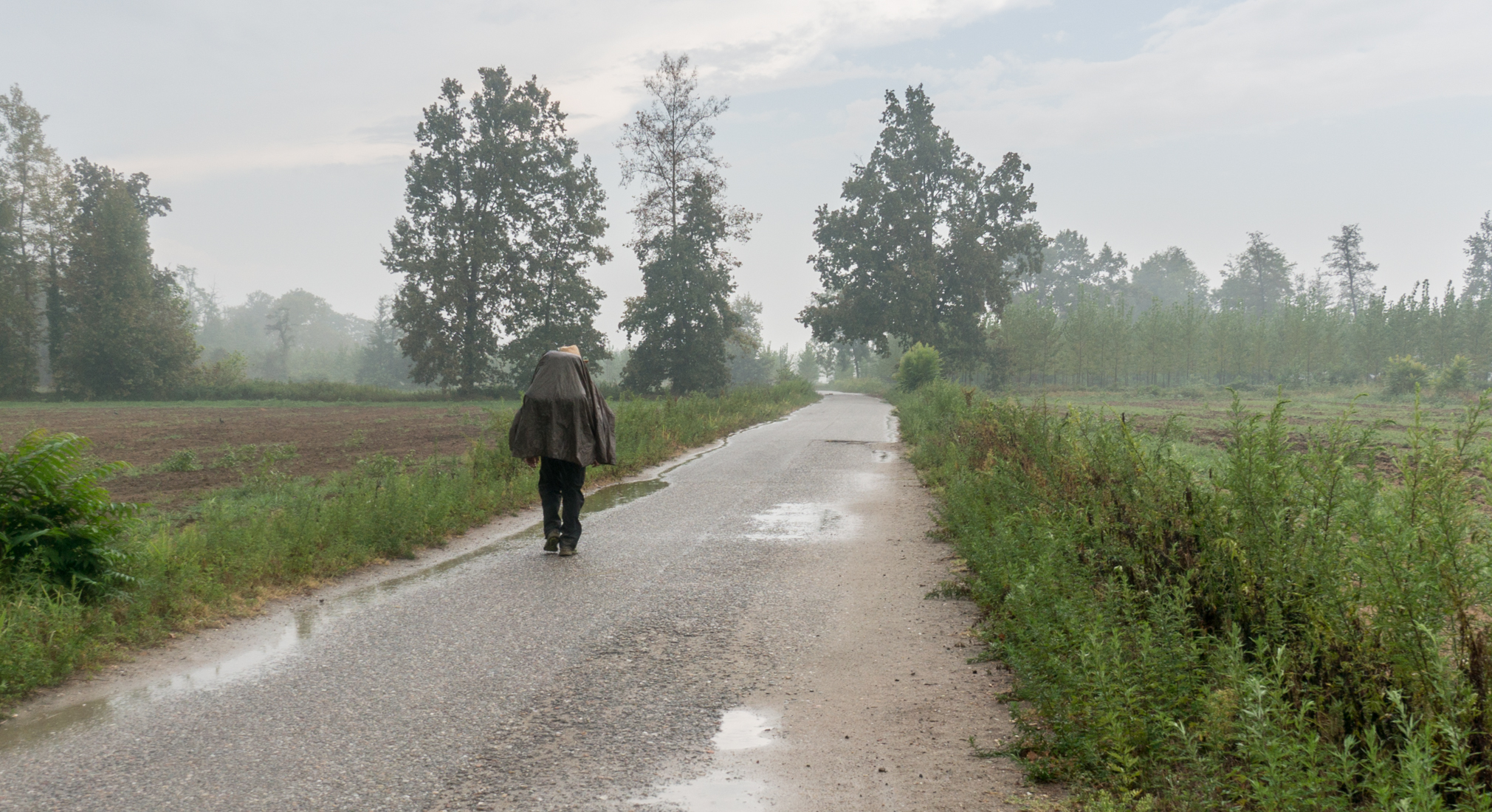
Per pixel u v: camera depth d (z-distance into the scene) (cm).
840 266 5622
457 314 5550
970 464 1150
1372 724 280
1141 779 291
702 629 523
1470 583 290
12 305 5438
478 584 641
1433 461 363
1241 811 265
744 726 372
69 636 452
